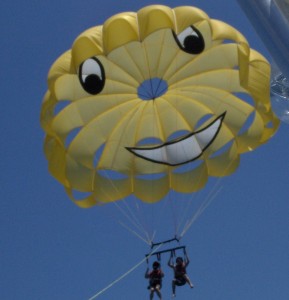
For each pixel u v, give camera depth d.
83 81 37.00
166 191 39.78
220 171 39.50
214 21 35.78
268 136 39.06
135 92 38.81
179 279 36.34
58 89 36.62
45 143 37.62
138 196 39.59
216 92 38.72
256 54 36.88
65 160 37.62
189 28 36.53
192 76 38.41
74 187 38.12
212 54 37.88
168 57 38.16
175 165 39.38
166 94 39.12
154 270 36.94
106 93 38.28
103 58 37.56
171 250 37.19
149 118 39.34
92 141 38.28
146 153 39.25
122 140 39.12
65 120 37.41
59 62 36.56
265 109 37.50
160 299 36.22
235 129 38.81
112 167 39.19
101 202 39.28
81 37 35.12
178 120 39.19
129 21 34.31
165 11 34.00
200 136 39.31
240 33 36.19
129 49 37.91
